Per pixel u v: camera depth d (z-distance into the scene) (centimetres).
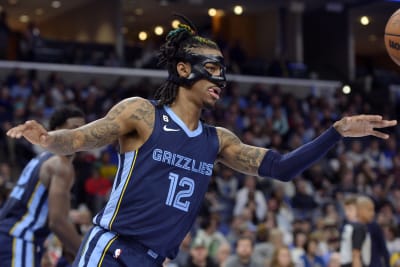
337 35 2377
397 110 2084
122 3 2223
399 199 1361
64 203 448
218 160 350
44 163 455
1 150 1312
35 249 458
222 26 2477
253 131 1537
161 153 321
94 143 315
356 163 1533
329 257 912
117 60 1902
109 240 321
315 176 1369
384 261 684
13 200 460
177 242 327
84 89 1680
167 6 2298
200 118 349
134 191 319
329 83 2109
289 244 1009
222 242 919
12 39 1886
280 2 2284
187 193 326
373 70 2492
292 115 1731
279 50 2334
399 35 389
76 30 2322
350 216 711
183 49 326
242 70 2072
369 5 2270
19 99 1408
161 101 329
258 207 1145
